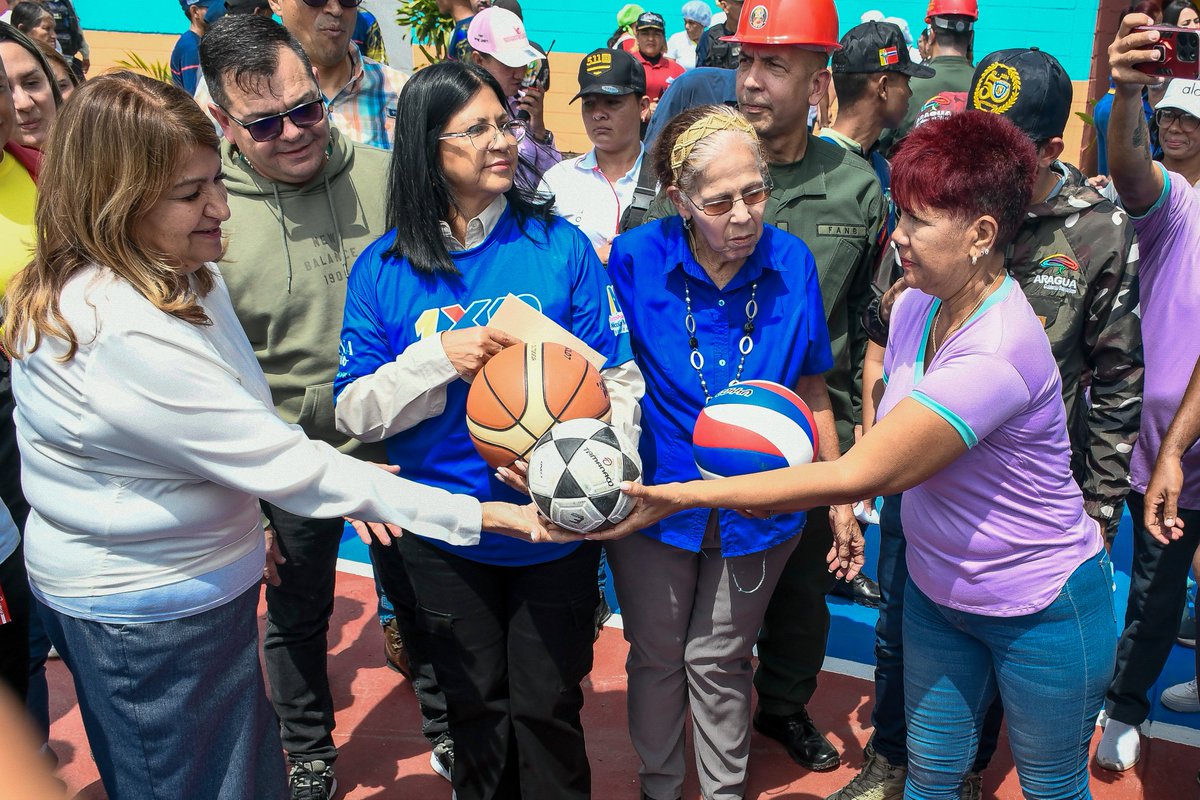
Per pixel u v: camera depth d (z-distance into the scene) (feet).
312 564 10.73
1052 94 9.20
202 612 7.29
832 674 14.02
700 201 8.66
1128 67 9.84
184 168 6.77
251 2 19.85
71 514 7.01
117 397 6.68
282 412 10.93
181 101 6.84
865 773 11.11
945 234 7.28
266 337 10.73
